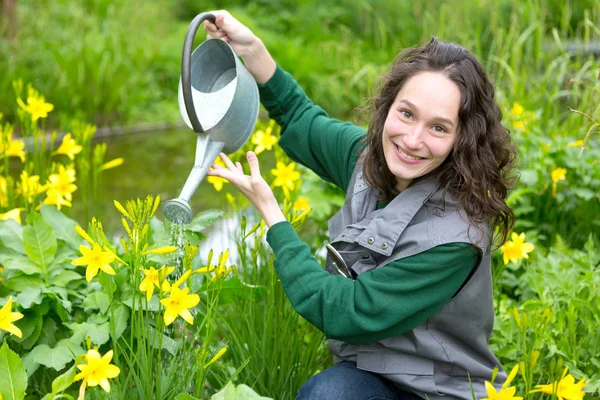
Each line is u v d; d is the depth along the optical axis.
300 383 3.06
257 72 3.06
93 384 2.31
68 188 3.60
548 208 4.39
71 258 3.04
